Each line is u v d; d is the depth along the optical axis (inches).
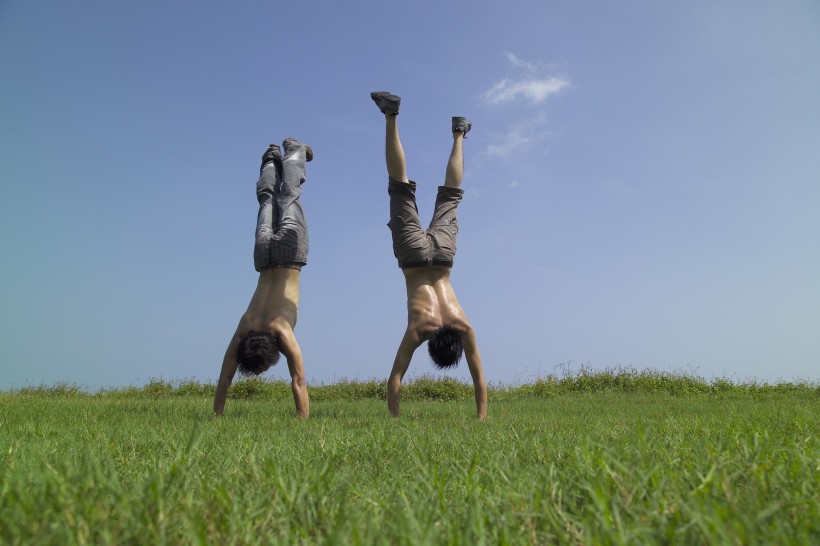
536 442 132.9
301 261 282.0
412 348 281.9
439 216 296.5
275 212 290.8
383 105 285.6
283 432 177.2
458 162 303.9
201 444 136.9
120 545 59.2
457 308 282.5
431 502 75.6
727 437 140.5
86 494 72.4
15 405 314.8
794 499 71.7
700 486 75.4
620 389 543.8
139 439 148.1
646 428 171.0
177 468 86.7
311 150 313.1
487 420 241.6
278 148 306.7
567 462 107.8
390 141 288.8
